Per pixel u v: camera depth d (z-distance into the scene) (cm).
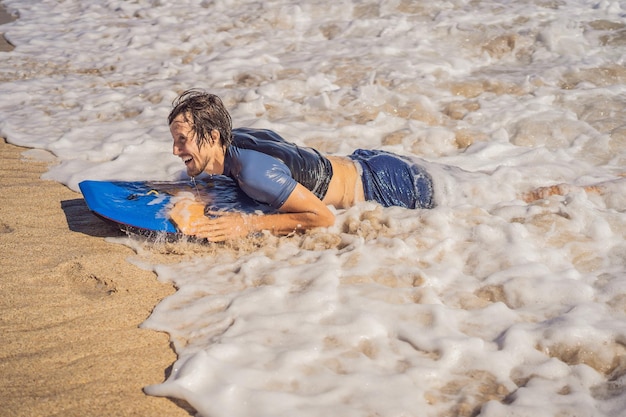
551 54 712
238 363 286
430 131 557
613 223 403
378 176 421
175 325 317
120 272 363
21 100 654
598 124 573
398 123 583
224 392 267
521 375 289
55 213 433
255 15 871
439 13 812
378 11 841
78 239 399
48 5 1012
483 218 403
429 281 350
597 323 315
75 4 1008
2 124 585
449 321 318
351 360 292
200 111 372
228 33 832
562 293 340
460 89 647
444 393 278
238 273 359
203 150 377
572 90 632
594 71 667
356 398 269
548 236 392
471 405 270
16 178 486
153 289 350
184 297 339
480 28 764
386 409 264
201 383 272
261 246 387
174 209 400
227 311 324
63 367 285
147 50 795
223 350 290
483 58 721
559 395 275
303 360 289
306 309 325
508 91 641
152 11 935
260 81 686
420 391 276
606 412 268
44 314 323
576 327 307
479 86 650
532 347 304
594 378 285
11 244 388
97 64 762
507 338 305
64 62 769
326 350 298
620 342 304
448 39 759
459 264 370
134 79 713
